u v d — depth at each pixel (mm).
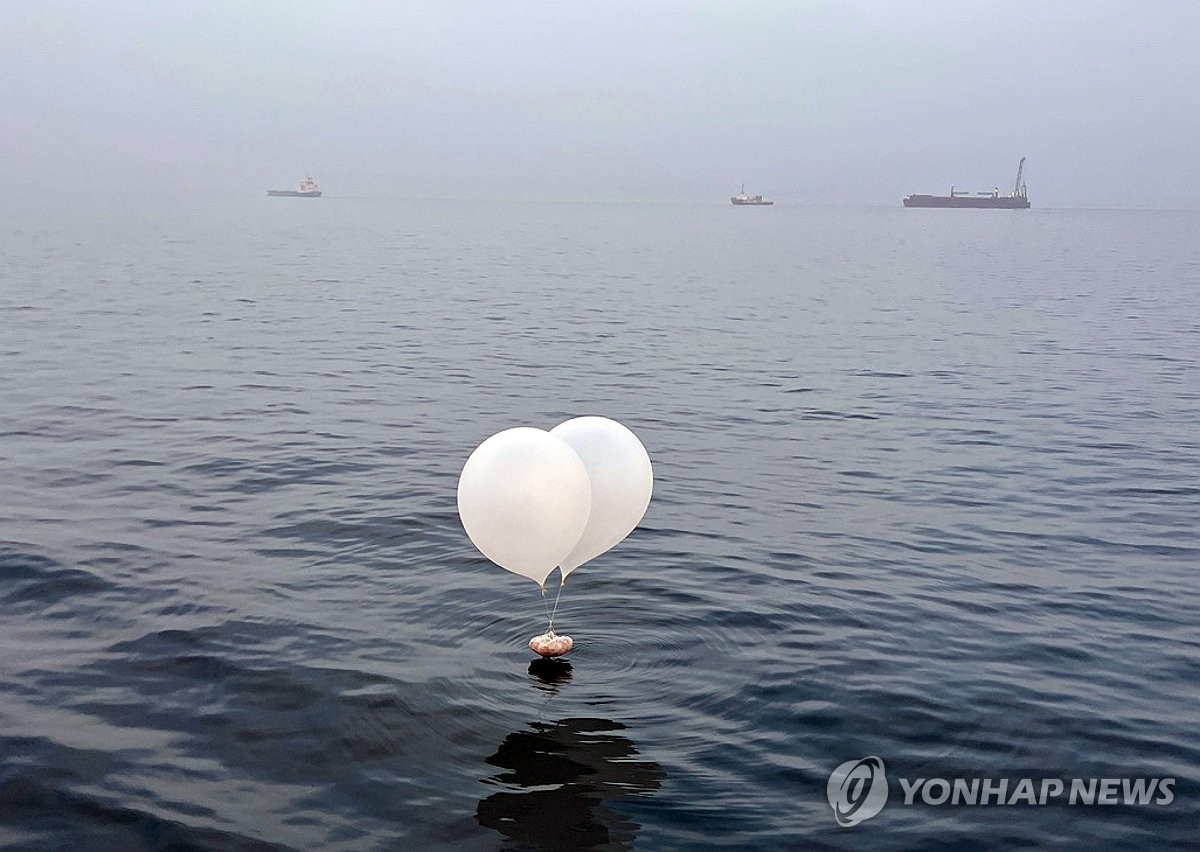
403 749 5941
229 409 15508
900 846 5172
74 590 8180
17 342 21281
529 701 6512
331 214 143250
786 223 140750
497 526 6477
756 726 6281
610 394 17750
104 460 12359
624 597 8297
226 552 9180
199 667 6902
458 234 84562
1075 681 7004
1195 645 7637
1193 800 5609
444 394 17344
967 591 8656
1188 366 21375
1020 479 12477
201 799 5434
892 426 15484
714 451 13789
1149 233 112875
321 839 5121
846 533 10227
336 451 13070
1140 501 11570
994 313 31266
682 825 5293
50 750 5859
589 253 61312
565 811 5387
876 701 6625
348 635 7445
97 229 69000
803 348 23656
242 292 32875
